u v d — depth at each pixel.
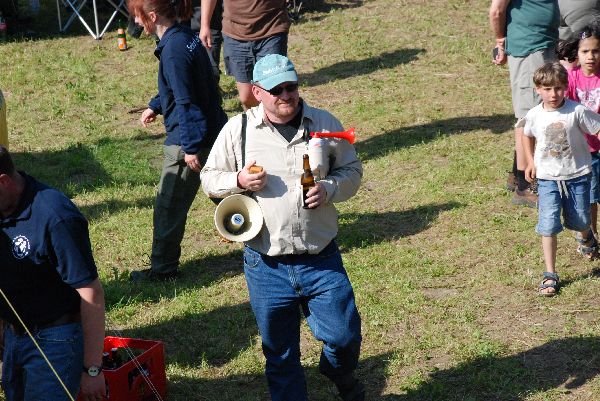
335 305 10.88
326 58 32.16
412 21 35.91
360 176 11.20
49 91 29.86
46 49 34.78
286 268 10.91
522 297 15.22
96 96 29.30
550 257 15.24
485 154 22.52
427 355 13.53
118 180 22.27
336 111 26.75
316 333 11.09
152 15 14.93
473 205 19.45
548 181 15.19
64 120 27.25
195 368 13.54
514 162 19.92
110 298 15.93
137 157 24.03
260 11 20.78
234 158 11.00
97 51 34.28
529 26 18.78
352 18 36.69
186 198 16.27
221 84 30.05
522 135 15.66
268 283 11.00
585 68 15.65
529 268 16.30
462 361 13.30
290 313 11.19
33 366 9.70
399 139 24.08
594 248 16.38
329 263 10.99
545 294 15.16
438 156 22.66
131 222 19.48
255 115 11.00
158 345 12.39
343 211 19.62
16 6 37.12
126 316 15.32
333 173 11.07
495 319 14.59
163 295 16.06
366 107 26.86
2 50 34.78
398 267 16.62
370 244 17.80
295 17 36.56
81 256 9.30
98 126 26.69
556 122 15.02
